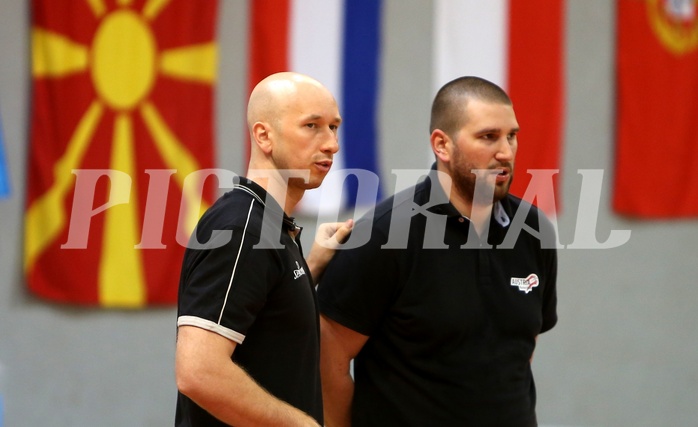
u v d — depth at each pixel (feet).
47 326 61.31
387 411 30.09
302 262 25.75
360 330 29.91
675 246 66.03
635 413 65.98
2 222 60.80
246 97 61.93
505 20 60.95
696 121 64.64
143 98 59.47
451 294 29.37
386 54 62.80
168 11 59.88
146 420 62.18
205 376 21.66
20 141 60.75
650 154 64.39
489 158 29.12
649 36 64.23
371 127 60.85
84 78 59.21
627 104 64.13
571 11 65.16
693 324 66.13
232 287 22.57
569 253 65.36
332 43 60.54
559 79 61.31
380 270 29.37
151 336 61.77
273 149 25.32
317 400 25.64
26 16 60.54
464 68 61.05
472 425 29.17
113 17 59.41
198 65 60.34
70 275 59.36
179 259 59.98
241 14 62.08
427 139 63.21
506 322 30.04
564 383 65.41
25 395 61.46
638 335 66.08
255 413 22.08
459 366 29.32
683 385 66.08
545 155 61.31
